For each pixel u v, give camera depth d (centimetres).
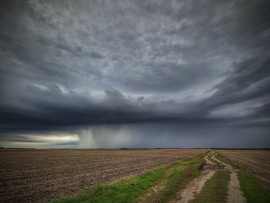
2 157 7281
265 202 1510
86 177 3036
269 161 5862
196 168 3959
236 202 1547
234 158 7256
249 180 2442
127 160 6406
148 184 2255
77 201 1598
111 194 1797
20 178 2945
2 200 1792
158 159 6869
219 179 2598
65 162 5606
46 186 2377
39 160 6169
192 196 1752
